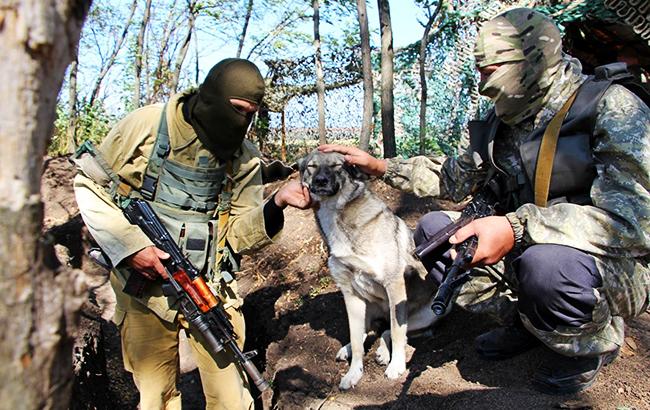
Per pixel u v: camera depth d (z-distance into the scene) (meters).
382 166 3.22
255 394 3.94
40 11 0.78
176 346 2.81
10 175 0.81
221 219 2.79
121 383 4.29
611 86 2.26
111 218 2.56
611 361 2.54
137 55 9.42
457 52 5.92
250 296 4.55
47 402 0.87
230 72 2.46
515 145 2.57
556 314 2.23
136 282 2.61
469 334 3.24
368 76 5.34
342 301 4.00
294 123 8.66
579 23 4.21
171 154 2.61
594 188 2.18
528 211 2.17
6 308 0.82
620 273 2.23
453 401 2.57
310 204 2.74
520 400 2.40
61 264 0.92
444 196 3.07
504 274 2.70
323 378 3.38
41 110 0.83
